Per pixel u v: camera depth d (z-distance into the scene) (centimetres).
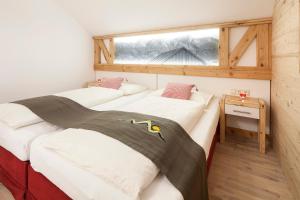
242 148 255
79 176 112
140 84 378
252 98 271
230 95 291
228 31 281
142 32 354
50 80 348
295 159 154
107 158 108
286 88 179
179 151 131
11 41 289
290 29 163
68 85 380
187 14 287
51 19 337
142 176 100
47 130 175
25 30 303
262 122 240
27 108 198
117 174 100
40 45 326
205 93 296
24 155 151
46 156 130
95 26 381
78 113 220
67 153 120
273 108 247
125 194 97
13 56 293
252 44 272
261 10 247
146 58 369
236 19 271
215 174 199
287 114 176
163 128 145
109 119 159
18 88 304
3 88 287
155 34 349
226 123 302
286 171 184
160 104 219
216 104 271
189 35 318
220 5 256
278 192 172
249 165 214
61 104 225
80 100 253
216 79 302
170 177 108
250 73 273
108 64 407
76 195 114
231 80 291
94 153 113
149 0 278
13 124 170
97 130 136
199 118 210
